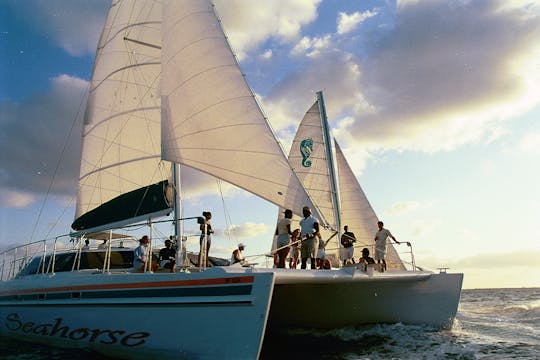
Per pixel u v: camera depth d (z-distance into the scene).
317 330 10.66
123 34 10.44
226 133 7.85
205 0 8.80
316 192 15.47
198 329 6.15
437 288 9.62
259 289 5.78
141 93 9.97
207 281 6.20
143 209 8.56
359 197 16.80
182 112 8.07
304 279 6.88
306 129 16.22
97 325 7.25
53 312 8.05
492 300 34.62
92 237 9.90
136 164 9.63
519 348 8.40
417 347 8.47
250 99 8.10
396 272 8.91
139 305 6.75
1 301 9.48
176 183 8.77
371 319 10.00
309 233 7.84
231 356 5.84
